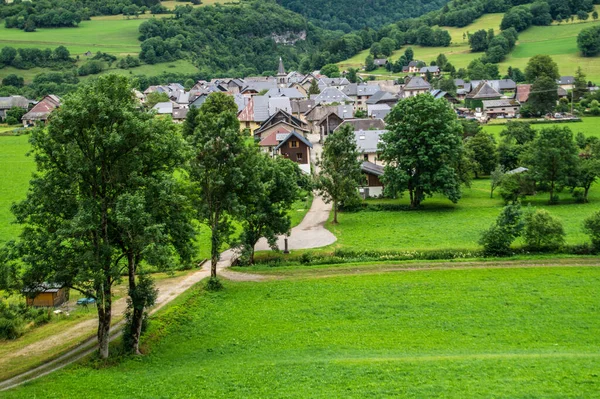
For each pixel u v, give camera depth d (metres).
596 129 163.12
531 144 108.44
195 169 65.06
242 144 67.25
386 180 103.88
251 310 58.44
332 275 68.44
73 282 45.81
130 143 46.38
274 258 75.12
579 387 39.47
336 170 92.19
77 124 44.59
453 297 60.00
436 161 102.44
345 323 54.72
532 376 41.31
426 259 72.94
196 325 54.84
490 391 38.97
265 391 39.75
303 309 58.25
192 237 51.12
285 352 48.16
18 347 49.62
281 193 75.50
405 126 103.19
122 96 47.09
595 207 97.12
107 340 45.97
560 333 51.25
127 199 44.22
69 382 41.03
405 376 41.78
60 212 46.25
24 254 45.19
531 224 73.06
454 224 89.75
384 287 63.34
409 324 54.00
